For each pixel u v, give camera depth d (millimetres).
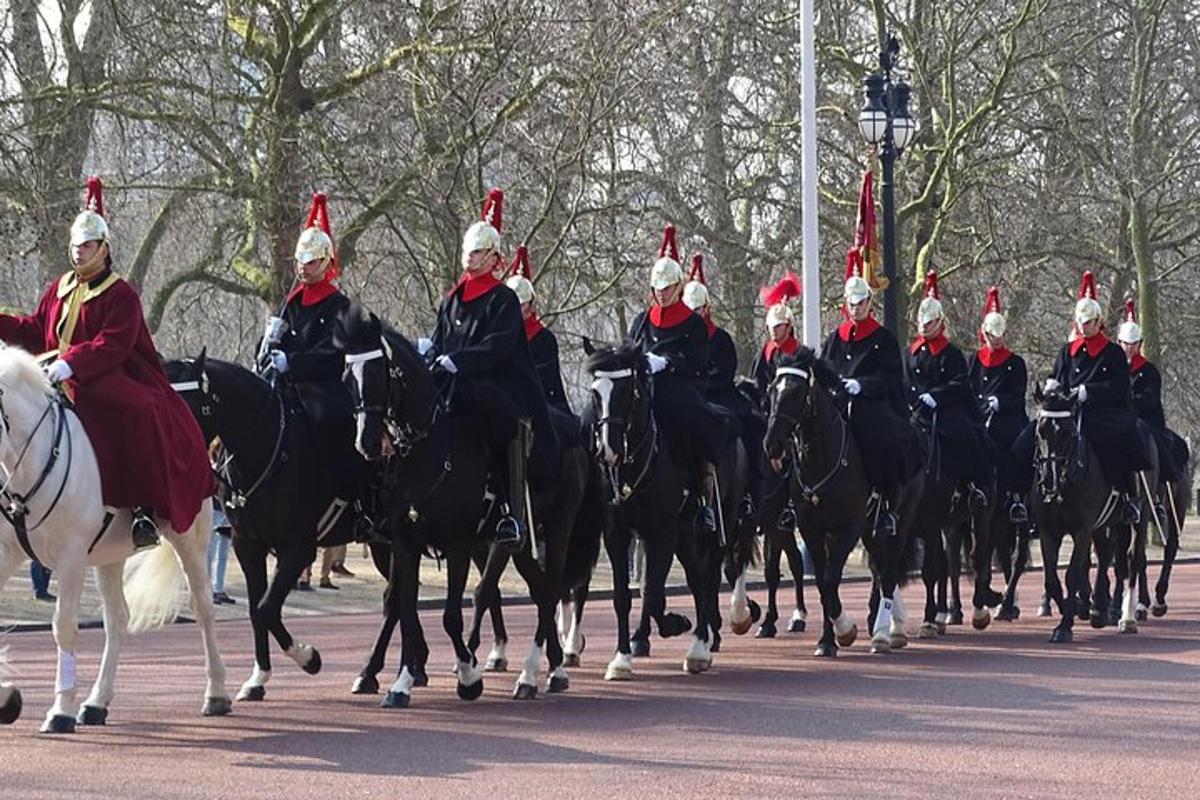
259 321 61719
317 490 26031
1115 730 23438
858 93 67875
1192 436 94938
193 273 57062
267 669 26516
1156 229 78438
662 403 29375
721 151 63438
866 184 45406
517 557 27547
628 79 50500
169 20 52406
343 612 42656
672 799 18922
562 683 27516
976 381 40594
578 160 49125
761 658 32250
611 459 27516
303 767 20672
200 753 21609
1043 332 75688
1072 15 69312
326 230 28406
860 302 33750
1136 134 71188
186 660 32312
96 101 52406
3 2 52188
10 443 22344
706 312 33094
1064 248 70312
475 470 26031
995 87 63500
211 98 52688
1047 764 21016
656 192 58969
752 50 65125
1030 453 38406
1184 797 19156
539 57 49750
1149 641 35688
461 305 26828
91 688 28031
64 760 21125
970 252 71000
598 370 28000
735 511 32156
